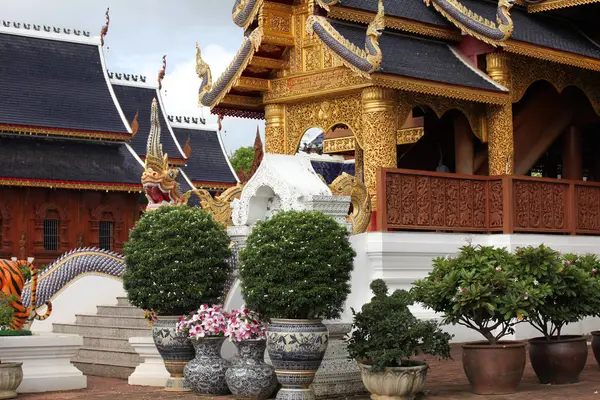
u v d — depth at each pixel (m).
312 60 18.55
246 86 19.19
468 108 18.72
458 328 17.14
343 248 11.32
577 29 22.12
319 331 11.05
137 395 12.51
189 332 12.32
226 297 13.42
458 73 18.27
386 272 16.16
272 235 11.16
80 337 13.59
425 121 22.25
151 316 13.70
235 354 13.00
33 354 13.21
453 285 11.64
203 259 12.73
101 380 14.70
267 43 18.62
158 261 12.60
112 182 41.59
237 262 13.48
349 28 17.83
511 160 18.69
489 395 11.58
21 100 41.88
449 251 17.06
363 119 17.55
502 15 17.98
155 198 17.75
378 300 11.38
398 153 22.77
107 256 18.97
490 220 18.05
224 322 12.11
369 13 17.91
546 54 19.16
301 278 10.93
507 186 17.81
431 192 17.16
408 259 16.42
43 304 18.03
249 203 13.50
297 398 11.06
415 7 19.05
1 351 12.94
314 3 17.11
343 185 15.22
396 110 17.48
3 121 40.31
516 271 11.95
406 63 17.50
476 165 19.94
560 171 27.53
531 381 12.84
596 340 13.87
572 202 19.17
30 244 40.34
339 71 17.84
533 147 21.69
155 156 17.81
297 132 19.27
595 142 25.56
